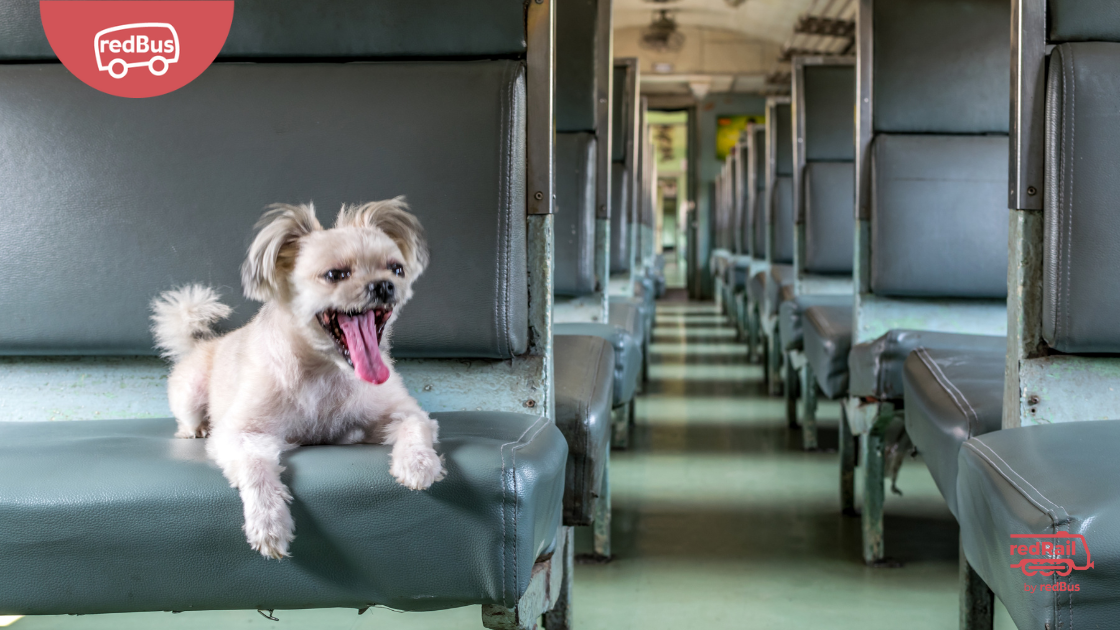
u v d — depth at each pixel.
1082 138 1.49
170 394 1.51
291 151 1.58
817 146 4.40
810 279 4.41
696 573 2.41
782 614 2.10
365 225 1.37
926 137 2.69
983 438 1.42
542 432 1.39
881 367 2.30
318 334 1.29
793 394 4.48
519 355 1.62
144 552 1.13
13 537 1.13
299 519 1.12
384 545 1.13
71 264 1.61
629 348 2.60
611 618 2.08
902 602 2.18
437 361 1.64
